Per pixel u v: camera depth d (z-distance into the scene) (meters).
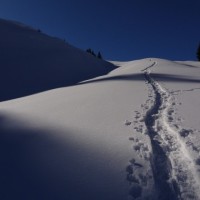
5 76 38.19
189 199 4.96
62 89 19.06
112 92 15.19
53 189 5.10
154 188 5.17
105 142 7.18
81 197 4.88
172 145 7.30
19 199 4.80
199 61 71.88
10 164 6.04
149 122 9.42
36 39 64.62
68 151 6.62
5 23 74.50
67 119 9.50
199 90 16.27
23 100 15.43
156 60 54.00
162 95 14.70
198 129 8.45
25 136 7.73
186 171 5.86
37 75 40.50
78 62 52.50
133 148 6.78
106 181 5.34
